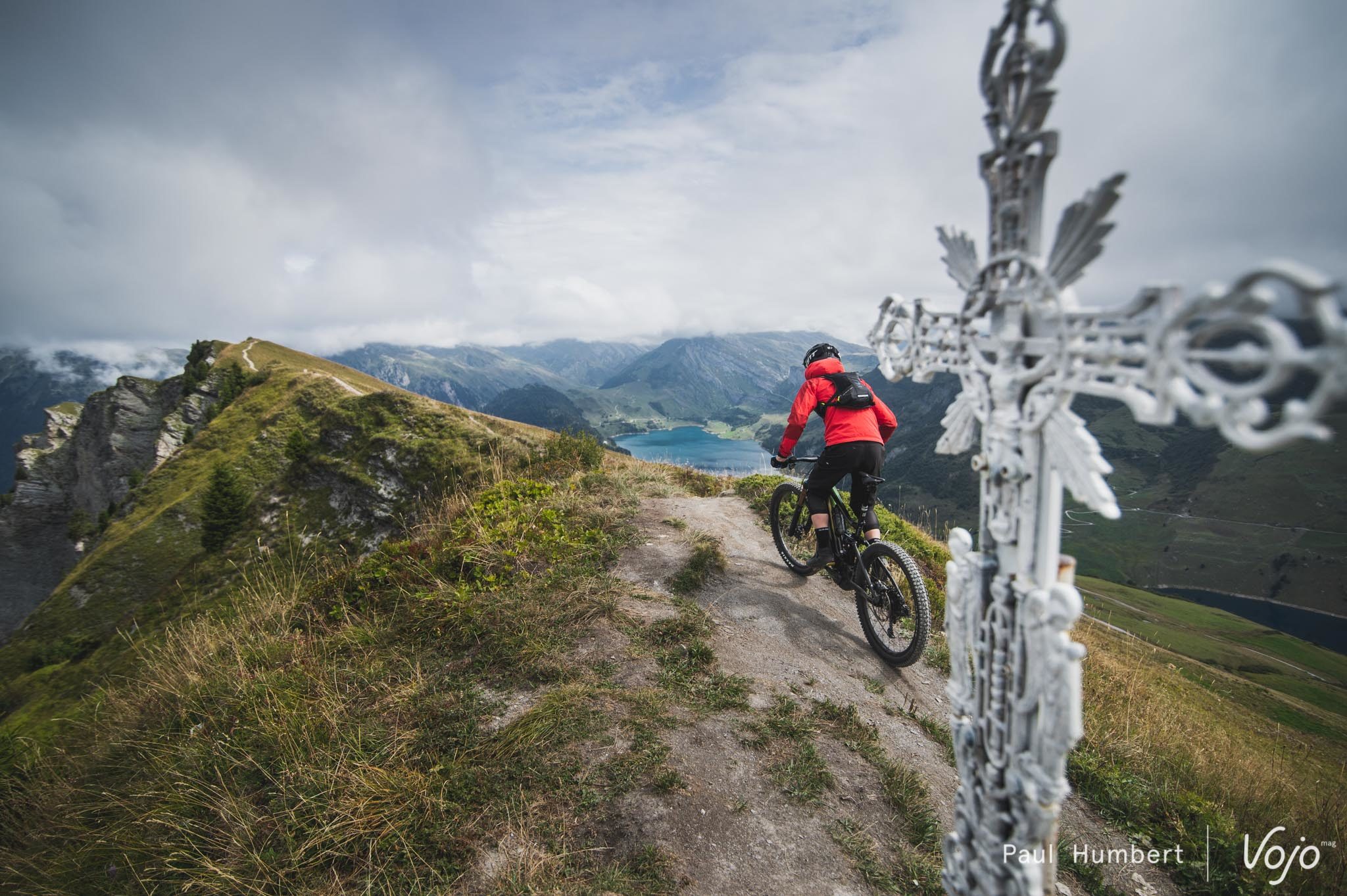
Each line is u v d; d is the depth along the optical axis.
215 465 47.91
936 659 4.90
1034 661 1.53
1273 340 0.87
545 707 3.60
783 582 5.85
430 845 2.83
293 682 4.08
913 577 4.36
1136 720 5.48
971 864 1.77
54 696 15.91
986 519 1.73
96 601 40.34
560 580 5.20
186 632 5.17
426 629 4.58
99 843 3.19
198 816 3.18
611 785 3.12
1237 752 5.98
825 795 3.21
